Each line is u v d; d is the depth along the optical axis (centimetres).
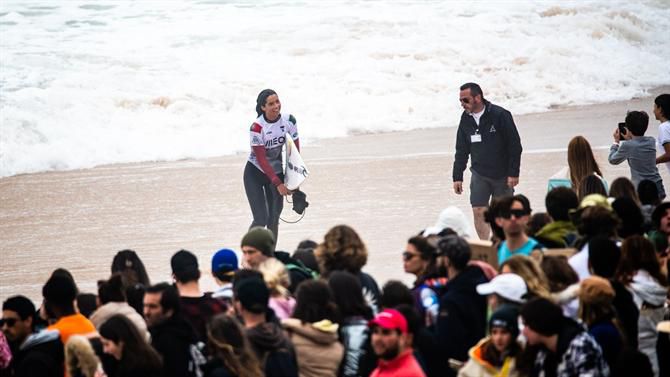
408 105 6738
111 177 5184
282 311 2109
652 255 2186
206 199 4625
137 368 1867
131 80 6881
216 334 1833
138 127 6294
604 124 5994
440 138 5966
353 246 2205
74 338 1991
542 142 5419
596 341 1917
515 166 3544
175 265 2203
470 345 2039
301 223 4028
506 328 1841
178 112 6556
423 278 2262
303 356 1970
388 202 4322
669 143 3438
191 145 5884
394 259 3500
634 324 2080
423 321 2153
